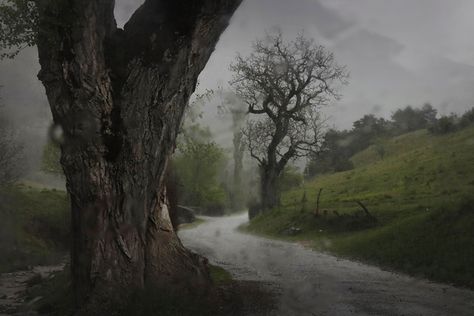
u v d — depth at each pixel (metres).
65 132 9.27
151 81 9.46
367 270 16.91
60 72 9.14
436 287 13.12
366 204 35.44
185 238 33.59
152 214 10.27
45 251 25.75
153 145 9.71
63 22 8.90
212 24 9.80
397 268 17.19
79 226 9.42
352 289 12.73
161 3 9.62
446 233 18.58
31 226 27.84
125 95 9.38
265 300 10.77
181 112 10.26
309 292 12.21
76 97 9.09
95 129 9.15
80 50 9.00
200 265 10.82
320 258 21.12
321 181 66.44
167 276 10.05
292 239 30.73
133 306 8.80
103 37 9.48
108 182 9.35
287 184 71.00
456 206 20.92
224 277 13.47
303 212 36.88
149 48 9.47
